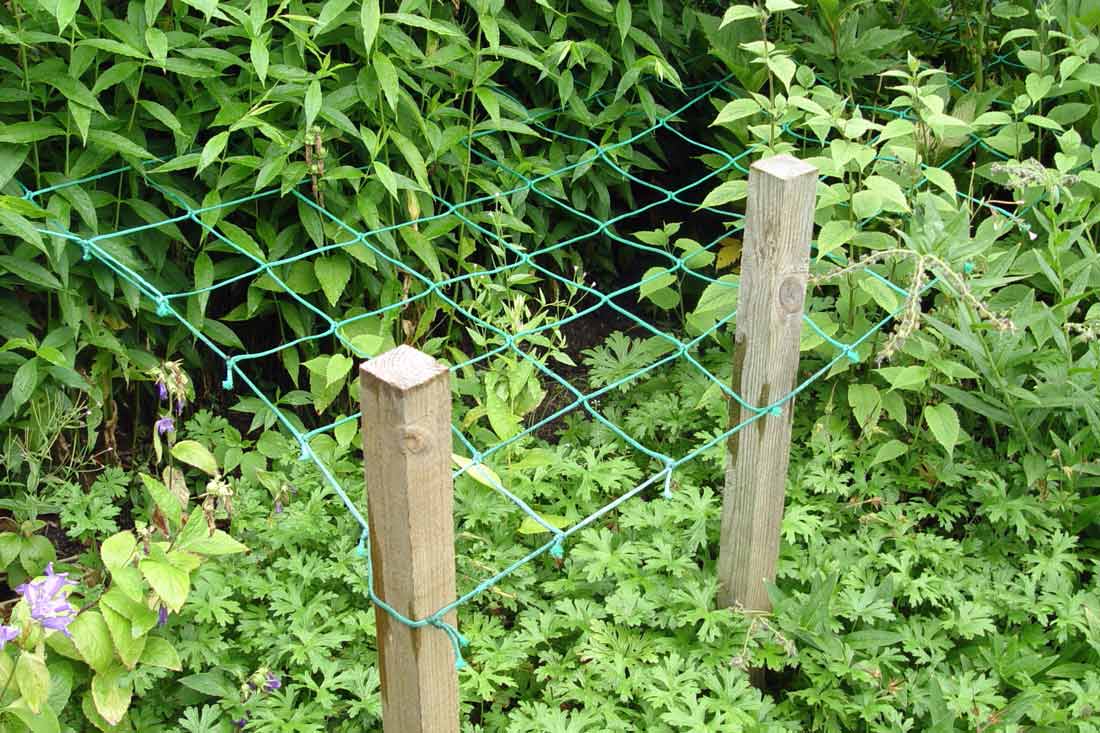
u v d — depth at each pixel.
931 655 2.84
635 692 2.62
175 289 3.42
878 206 3.09
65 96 3.06
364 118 3.51
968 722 2.61
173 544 2.66
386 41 3.34
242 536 3.07
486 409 3.10
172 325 3.42
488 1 3.48
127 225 3.30
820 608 2.71
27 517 3.06
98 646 2.47
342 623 2.86
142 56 2.98
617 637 2.77
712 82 4.32
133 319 3.39
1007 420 3.27
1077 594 2.88
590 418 3.78
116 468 3.31
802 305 2.58
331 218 3.34
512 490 3.14
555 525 3.00
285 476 3.20
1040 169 3.25
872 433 3.35
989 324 3.09
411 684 2.15
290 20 3.25
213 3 2.93
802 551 3.03
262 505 3.19
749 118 4.01
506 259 3.89
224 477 3.39
